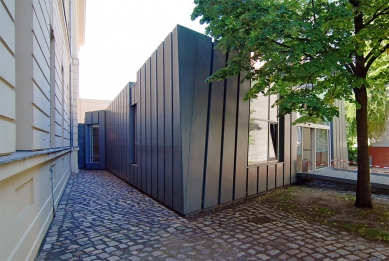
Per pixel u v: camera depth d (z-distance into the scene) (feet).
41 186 13.69
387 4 17.90
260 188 26.32
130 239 14.02
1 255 7.57
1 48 7.56
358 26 19.07
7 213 8.11
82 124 53.16
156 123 23.04
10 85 8.38
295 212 19.62
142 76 27.50
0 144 7.45
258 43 15.12
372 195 26.68
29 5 11.90
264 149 27.48
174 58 18.88
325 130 43.55
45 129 15.25
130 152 32.94
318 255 12.26
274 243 13.60
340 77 16.97
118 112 39.91
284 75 18.49
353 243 13.75
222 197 21.38
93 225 16.46
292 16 14.73
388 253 12.57
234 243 13.55
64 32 28.02
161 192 22.12
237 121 22.94
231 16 16.03
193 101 19.08
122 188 30.19
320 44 14.84
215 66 20.84
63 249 12.69
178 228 15.85
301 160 33.96
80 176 41.24
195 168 19.16
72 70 46.70
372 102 49.14
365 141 20.65
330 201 23.11
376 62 23.43
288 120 31.65
